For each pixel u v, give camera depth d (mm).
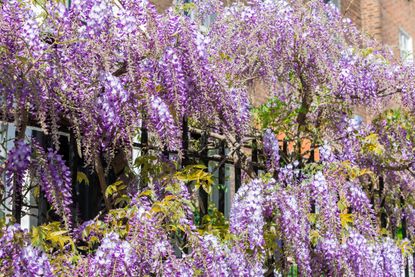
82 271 3049
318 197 4418
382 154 5648
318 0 4934
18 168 3123
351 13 13867
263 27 4715
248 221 3947
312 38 4836
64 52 3262
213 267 3350
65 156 4168
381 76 5391
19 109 3062
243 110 4297
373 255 4625
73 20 3357
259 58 4711
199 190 4328
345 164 4723
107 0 3359
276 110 5250
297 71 4941
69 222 3211
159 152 3859
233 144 4504
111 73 3416
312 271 4410
